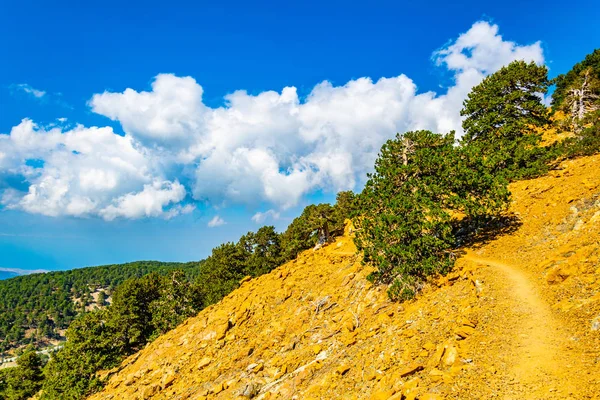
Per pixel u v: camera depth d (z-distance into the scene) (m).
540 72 49.19
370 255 31.12
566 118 51.03
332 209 62.12
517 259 27.14
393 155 38.97
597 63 60.19
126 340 60.03
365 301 30.94
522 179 42.09
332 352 25.72
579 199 29.89
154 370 42.19
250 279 62.12
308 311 36.47
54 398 49.28
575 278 20.34
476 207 31.55
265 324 39.34
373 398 16.39
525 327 18.08
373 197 33.94
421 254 28.58
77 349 52.06
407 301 26.91
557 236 27.25
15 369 69.50
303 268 51.09
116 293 67.19
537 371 14.94
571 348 15.70
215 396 28.78
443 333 19.92
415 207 30.12
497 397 14.15
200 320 49.44
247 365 32.62
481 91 53.06
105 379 49.12
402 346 20.50
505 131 46.47
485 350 17.17
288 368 27.59
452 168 33.56
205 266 76.75
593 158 38.03
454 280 25.94
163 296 63.78
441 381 15.99
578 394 13.09
